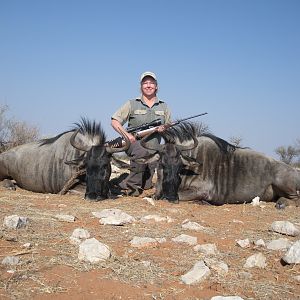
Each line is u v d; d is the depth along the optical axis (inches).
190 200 170.6
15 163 191.8
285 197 170.7
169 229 104.7
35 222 104.3
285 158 591.2
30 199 148.9
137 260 78.4
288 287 69.1
